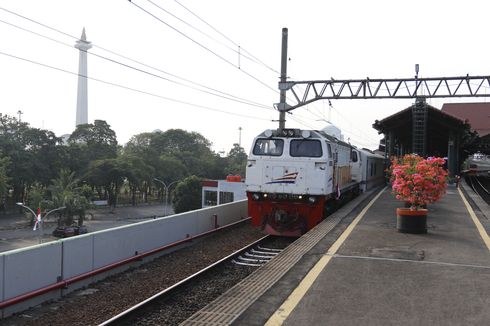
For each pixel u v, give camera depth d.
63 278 8.43
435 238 10.02
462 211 14.80
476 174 53.78
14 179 60.28
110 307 7.61
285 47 24.47
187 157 100.25
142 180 77.00
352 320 5.05
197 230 13.66
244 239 13.82
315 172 12.93
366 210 15.09
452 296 5.90
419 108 27.28
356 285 6.39
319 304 5.58
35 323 6.87
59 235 46.00
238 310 5.45
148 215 68.06
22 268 7.52
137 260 10.48
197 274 8.93
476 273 7.05
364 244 9.32
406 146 45.31
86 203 51.81
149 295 8.24
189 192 63.06
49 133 67.81
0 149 60.81
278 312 5.30
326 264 7.60
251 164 13.61
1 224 54.44
